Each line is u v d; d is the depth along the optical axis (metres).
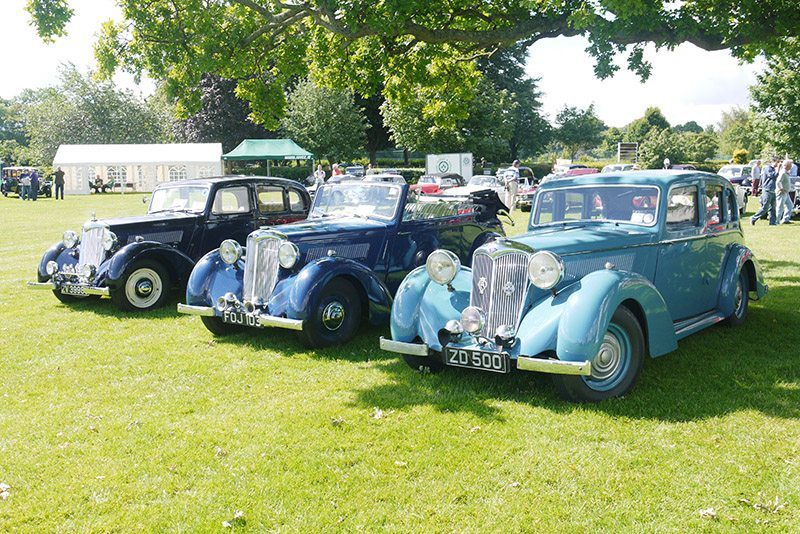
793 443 4.11
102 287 8.51
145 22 10.26
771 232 15.23
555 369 4.54
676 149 54.47
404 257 8.00
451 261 5.32
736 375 5.44
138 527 3.32
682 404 4.79
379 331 7.30
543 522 3.27
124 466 4.01
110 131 55.78
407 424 4.57
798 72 30.75
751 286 7.20
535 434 4.34
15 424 4.72
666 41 7.98
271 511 3.44
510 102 49.22
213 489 3.70
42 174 48.62
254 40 11.03
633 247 5.62
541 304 4.91
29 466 4.02
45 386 5.60
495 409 4.81
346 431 4.48
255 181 9.97
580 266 5.25
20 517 3.43
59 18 9.62
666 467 3.82
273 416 4.78
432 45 10.03
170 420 4.76
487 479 3.74
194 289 7.07
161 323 7.98
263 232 6.72
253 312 6.55
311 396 5.22
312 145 46.53
